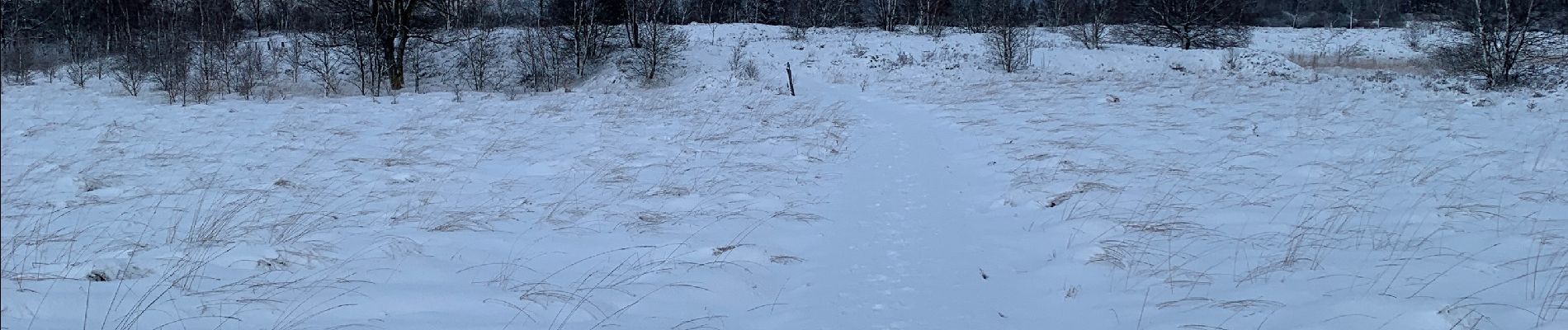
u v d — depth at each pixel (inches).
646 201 338.3
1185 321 187.0
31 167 408.8
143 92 992.9
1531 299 194.9
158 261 213.5
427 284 213.6
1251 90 858.8
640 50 1488.7
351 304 188.7
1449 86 861.8
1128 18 1894.7
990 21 1950.1
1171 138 507.2
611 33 1569.9
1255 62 1332.4
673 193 351.6
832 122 633.6
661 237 275.3
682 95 989.2
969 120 617.0
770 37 1763.0
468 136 564.1
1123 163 414.9
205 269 209.8
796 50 1571.1
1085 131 540.4
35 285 186.9
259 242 245.9
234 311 179.8
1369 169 385.4
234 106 800.3
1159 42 1664.6
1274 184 356.2
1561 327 172.7
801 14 2260.1
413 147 502.6
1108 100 748.6
